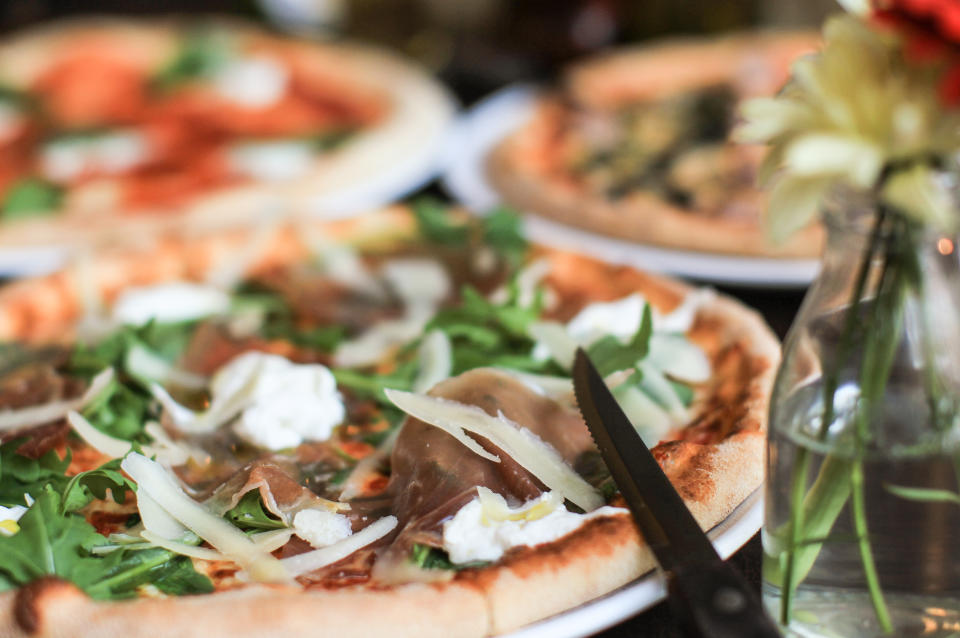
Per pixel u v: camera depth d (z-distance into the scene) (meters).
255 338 0.75
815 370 0.54
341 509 0.61
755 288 0.84
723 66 1.33
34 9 1.74
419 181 1.01
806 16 1.56
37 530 0.57
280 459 0.64
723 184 0.99
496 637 0.55
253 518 0.60
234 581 0.57
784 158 0.52
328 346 0.74
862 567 0.54
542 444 0.61
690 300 0.75
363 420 0.68
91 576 0.56
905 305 0.53
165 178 1.11
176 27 1.53
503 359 0.68
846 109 0.51
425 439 0.62
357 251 0.83
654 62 1.33
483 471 0.60
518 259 0.80
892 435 0.53
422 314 0.76
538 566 0.56
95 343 0.73
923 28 0.49
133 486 0.60
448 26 1.50
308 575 0.58
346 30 1.55
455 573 0.56
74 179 1.12
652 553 0.55
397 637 0.55
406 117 1.14
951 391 0.53
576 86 1.22
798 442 0.54
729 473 0.60
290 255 0.84
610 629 0.58
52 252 0.92
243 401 0.67
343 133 1.21
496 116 1.15
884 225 0.52
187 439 0.66
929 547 0.53
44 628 0.54
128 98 1.33
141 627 0.54
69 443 0.66
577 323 0.72
